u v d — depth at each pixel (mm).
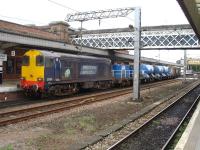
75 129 13602
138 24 24984
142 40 48531
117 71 40281
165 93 33844
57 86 25547
